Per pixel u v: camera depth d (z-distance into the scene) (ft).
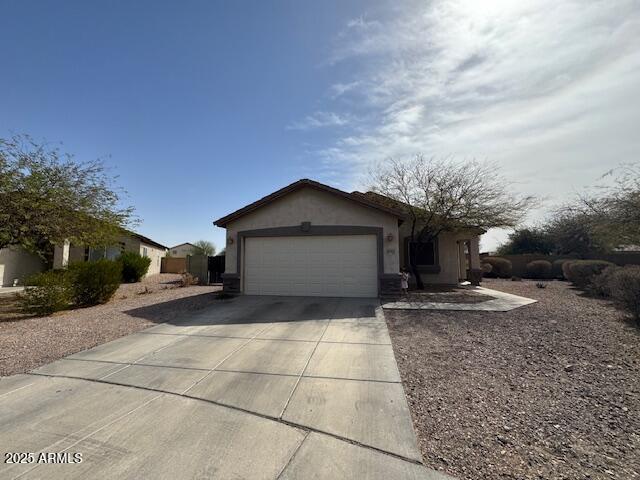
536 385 15.65
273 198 42.32
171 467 9.96
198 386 15.87
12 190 36.17
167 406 13.87
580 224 77.92
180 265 109.40
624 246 51.13
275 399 14.42
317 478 9.44
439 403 13.98
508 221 49.60
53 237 41.11
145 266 74.69
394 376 16.87
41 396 14.89
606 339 22.57
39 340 23.99
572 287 55.21
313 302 37.27
